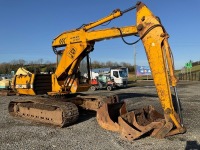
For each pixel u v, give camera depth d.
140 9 8.21
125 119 8.48
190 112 12.55
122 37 9.62
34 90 11.64
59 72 11.59
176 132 8.05
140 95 22.09
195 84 39.44
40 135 8.77
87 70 12.10
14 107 12.21
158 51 7.79
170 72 7.70
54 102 10.48
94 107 11.59
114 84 32.41
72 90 11.58
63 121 9.71
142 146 7.38
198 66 90.69
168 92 7.77
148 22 7.98
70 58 11.27
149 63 7.98
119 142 7.77
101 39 10.55
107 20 10.05
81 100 12.08
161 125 8.06
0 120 11.38
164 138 8.05
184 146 7.33
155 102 16.53
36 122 10.93
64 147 7.45
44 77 11.85
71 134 8.84
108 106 9.48
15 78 12.65
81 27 11.08
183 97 19.45
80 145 7.61
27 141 8.06
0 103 17.27
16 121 11.16
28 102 11.55
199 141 7.76
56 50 12.05
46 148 7.38
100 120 9.45
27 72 13.15
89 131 9.17
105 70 39.78
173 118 7.88
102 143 7.74
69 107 9.98
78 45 11.03
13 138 8.41
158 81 7.86
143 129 8.11
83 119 11.27
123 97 20.12
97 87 32.44
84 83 11.95
